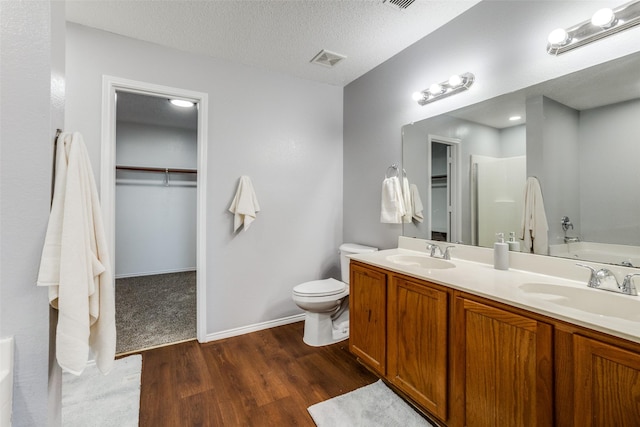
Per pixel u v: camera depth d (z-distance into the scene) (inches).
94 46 80.1
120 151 168.9
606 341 35.1
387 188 92.8
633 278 46.9
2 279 36.4
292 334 101.8
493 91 68.7
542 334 40.9
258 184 104.3
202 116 94.0
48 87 38.4
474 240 73.2
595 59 53.1
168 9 72.6
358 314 78.4
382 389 70.5
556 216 58.0
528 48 62.2
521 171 63.5
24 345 37.3
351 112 117.4
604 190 52.0
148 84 86.4
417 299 60.9
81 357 38.1
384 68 100.3
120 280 166.2
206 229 95.0
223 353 87.9
